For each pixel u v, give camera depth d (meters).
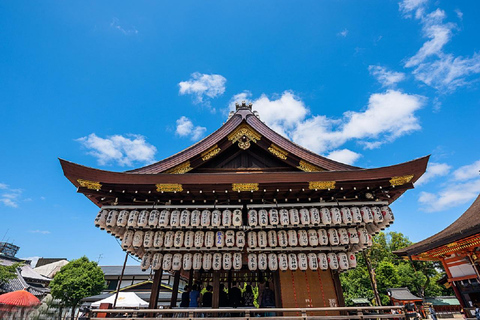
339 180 8.36
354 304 37.41
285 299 8.70
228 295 10.21
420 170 8.38
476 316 14.67
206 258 8.72
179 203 9.18
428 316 22.75
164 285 35.31
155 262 8.70
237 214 8.59
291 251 8.89
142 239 8.65
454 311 35.84
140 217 8.45
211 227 8.45
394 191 9.06
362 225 8.77
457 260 17.92
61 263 64.75
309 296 8.77
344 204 8.71
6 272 34.28
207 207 8.72
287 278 9.06
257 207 8.80
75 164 7.92
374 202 8.74
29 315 11.95
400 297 35.47
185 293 9.90
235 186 8.36
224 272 13.43
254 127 10.20
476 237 14.05
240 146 10.27
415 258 20.72
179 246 8.41
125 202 9.01
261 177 8.34
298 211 8.89
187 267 8.60
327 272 9.27
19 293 14.91
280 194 8.84
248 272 13.91
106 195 8.66
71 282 34.34
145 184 8.27
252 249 8.68
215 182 8.27
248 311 6.96
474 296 17.28
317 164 9.52
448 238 14.78
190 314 6.93
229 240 8.44
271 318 6.86
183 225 8.38
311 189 8.48
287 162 9.95
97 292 37.53
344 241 8.60
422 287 41.72
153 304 8.18
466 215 20.08
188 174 8.33
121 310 6.91
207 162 10.40
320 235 8.69
